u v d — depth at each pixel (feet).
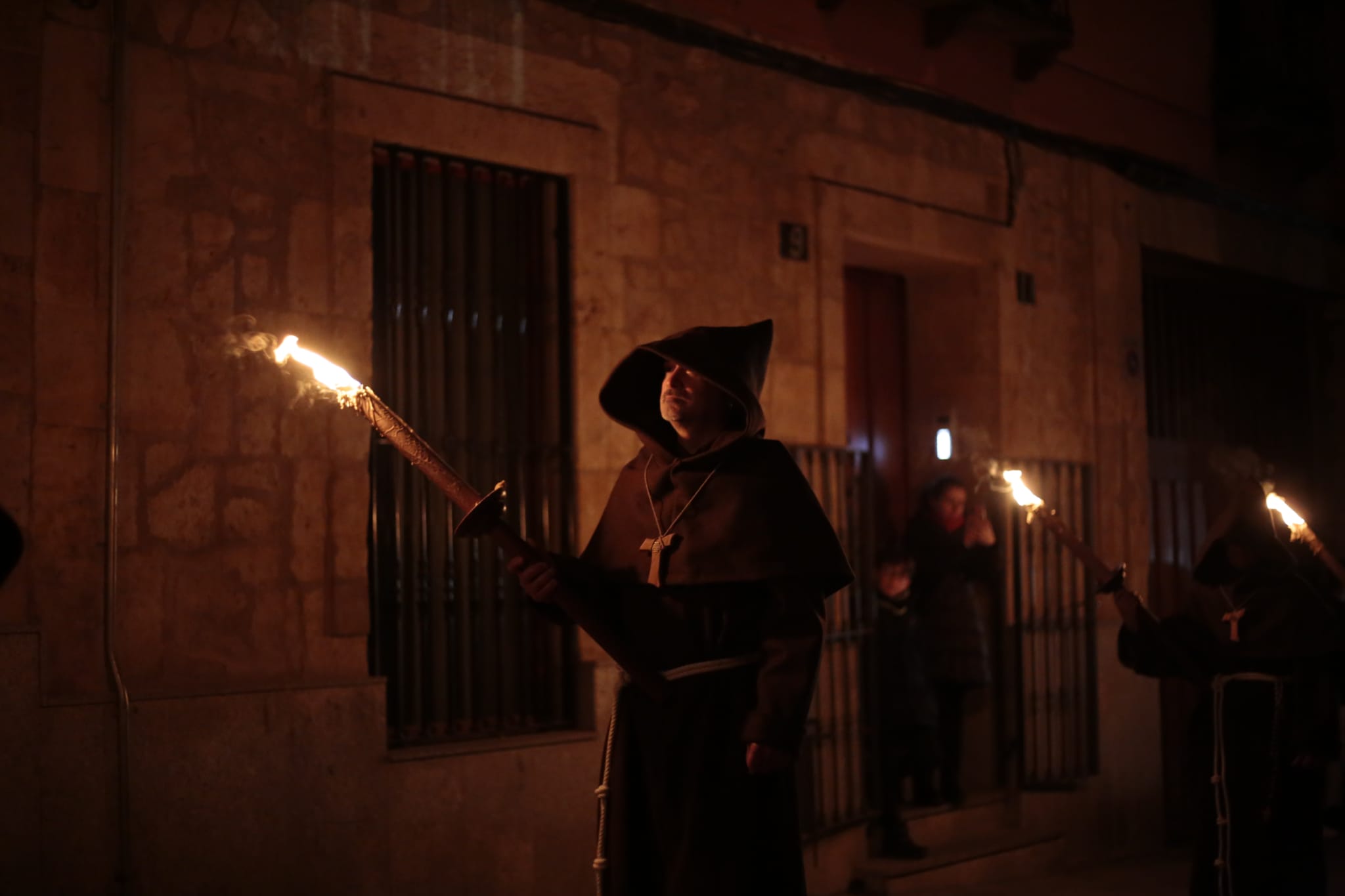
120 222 14.93
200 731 15.06
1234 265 32.04
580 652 18.98
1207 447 32.24
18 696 13.84
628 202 19.76
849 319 25.66
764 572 10.14
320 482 16.38
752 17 21.98
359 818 16.24
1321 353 35.73
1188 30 31.71
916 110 24.47
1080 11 28.78
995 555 25.41
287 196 16.30
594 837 18.42
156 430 15.19
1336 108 36.06
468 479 18.42
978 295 25.88
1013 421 25.82
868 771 22.79
